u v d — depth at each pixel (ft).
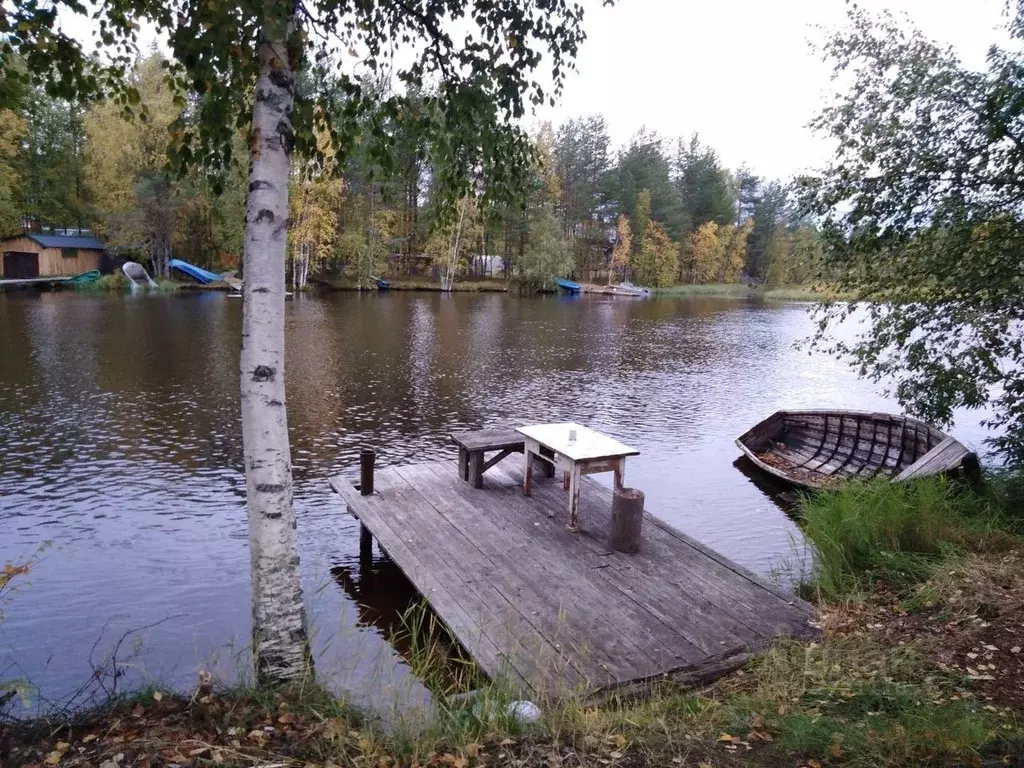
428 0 12.90
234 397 44.01
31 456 31.91
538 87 13.74
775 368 65.41
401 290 156.04
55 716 9.47
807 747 9.63
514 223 170.60
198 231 143.02
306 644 11.64
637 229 202.69
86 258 134.62
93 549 22.53
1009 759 8.81
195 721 9.51
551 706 11.75
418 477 26.50
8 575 10.11
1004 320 22.30
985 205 22.34
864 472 32.17
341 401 45.78
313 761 8.72
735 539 25.25
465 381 54.03
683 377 59.88
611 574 18.03
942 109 22.25
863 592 17.37
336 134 14.07
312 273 152.15
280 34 9.12
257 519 10.94
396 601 20.08
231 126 13.38
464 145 14.65
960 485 23.34
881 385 57.36
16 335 65.67
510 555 19.19
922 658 12.61
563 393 51.26
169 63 12.60
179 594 19.76
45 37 11.55
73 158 141.59
